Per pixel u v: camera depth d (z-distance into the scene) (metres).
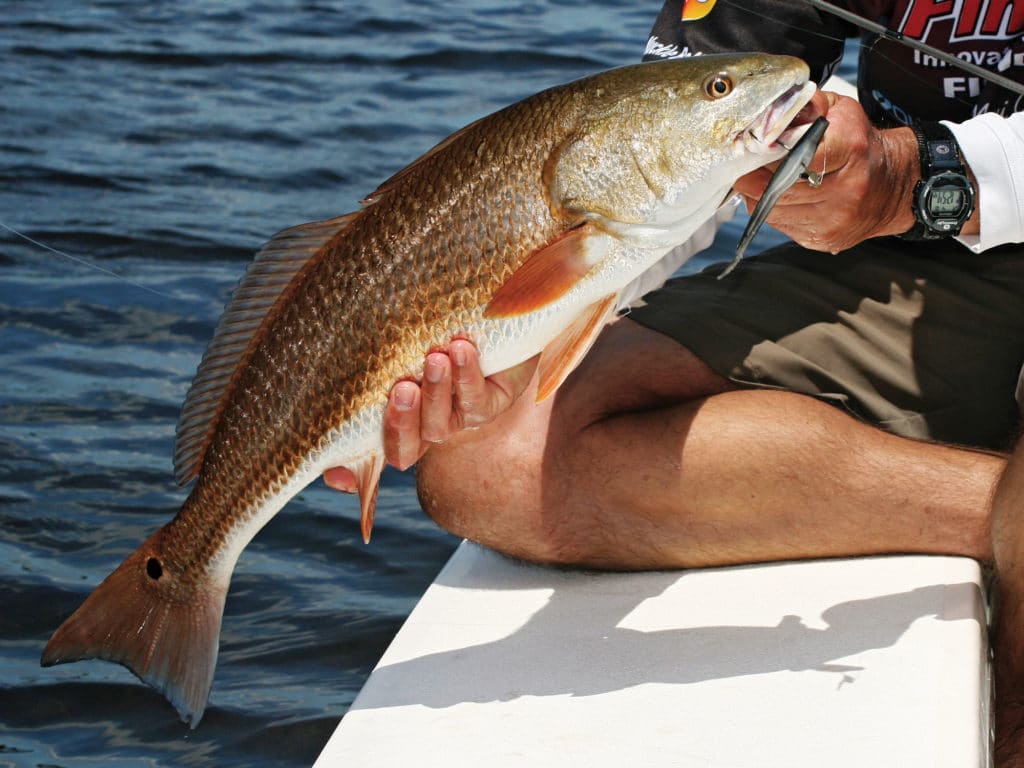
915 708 1.70
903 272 2.03
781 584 1.91
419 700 1.78
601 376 1.98
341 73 5.02
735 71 1.69
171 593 1.81
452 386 1.76
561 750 1.70
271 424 1.78
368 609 2.27
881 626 1.81
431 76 5.01
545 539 1.98
